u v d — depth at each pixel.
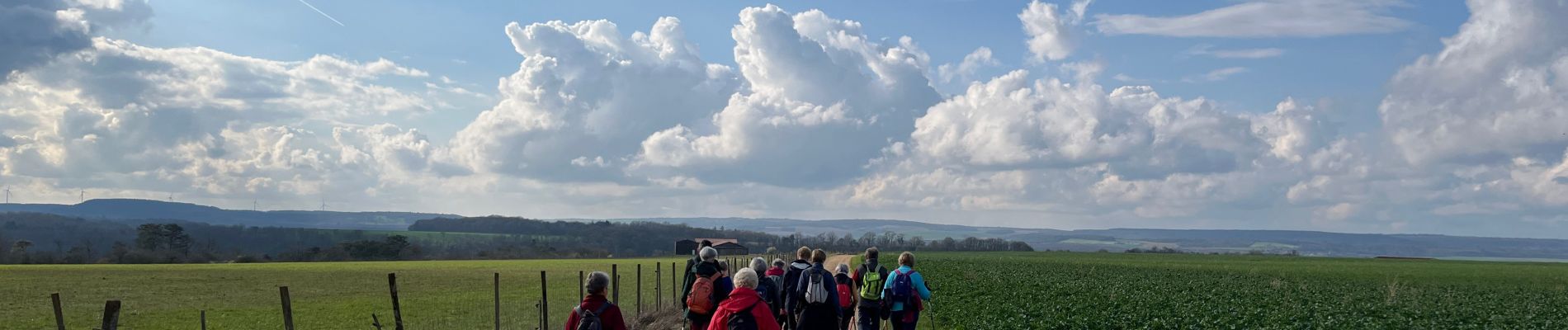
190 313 39.50
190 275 74.56
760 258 16.20
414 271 85.06
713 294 14.02
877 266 17.16
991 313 26.28
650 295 42.94
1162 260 122.00
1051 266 82.44
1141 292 40.06
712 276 14.10
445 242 182.25
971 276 51.00
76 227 166.62
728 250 167.38
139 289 56.00
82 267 90.81
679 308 30.98
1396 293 44.22
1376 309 33.25
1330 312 31.31
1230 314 28.84
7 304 43.84
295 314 38.62
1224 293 42.25
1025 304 29.38
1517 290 55.53
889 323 23.12
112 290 54.34
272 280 67.31
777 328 12.66
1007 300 30.66
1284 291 44.56
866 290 17.06
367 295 51.12
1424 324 28.94
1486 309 37.56
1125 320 25.70
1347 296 41.44
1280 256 165.12
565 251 169.38
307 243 168.75
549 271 84.31
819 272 15.59
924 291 16.84
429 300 45.28
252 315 38.12
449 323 33.09
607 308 11.81
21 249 124.94
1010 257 124.12
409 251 151.00
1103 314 26.67
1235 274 70.31
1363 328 26.72
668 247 197.62
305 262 127.12
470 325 31.88
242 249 156.50
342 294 52.06
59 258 120.81
